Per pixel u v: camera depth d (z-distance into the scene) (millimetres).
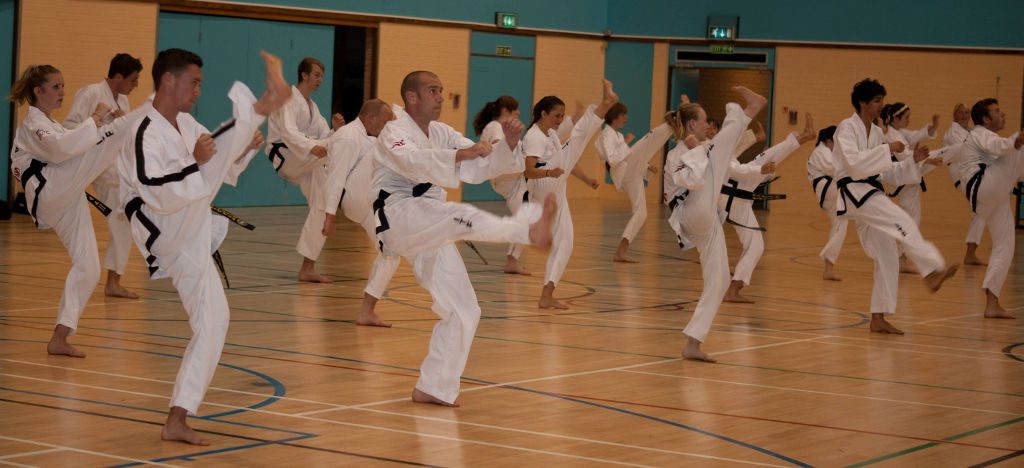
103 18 16578
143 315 8414
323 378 6551
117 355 6926
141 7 16859
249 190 18719
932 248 8258
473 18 21281
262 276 10906
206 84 17750
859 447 5375
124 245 9125
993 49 21094
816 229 19156
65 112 16344
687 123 7680
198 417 5512
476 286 10898
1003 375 7359
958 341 8672
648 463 4965
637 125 23547
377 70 19953
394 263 8352
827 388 6770
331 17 19109
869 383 6973
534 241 5328
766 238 17203
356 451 4992
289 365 6871
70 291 6820
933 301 11016
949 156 13195
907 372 7367
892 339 8695
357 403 5941
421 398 6016
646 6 23297
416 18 20359
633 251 14680
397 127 5957
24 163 6695
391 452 5000
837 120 22219
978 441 5570
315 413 5680
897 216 8414
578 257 13797
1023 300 11297
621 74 23594
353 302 9562
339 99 19734
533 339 8148
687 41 23094
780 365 7477
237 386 6238
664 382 6789
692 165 7207
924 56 21562
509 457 4988
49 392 5875
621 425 5668
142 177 4793
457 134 6270
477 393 6312
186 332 7781
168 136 4957
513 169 5746
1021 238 19172
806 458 5133
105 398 5797
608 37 23516
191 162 4793
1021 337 8953
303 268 10680
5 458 4633
